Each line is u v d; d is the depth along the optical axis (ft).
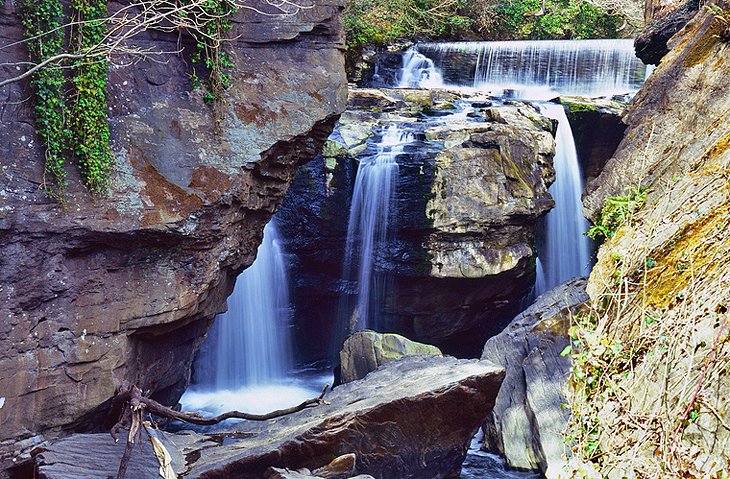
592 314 15.19
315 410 25.07
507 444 27.81
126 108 22.38
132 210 21.36
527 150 42.68
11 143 19.88
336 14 26.61
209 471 20.68
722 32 21.09
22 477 19.72
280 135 24.67
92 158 20.85
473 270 40.55
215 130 23.66
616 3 74.43
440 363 27.78
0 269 19.48
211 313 27.07
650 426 10.39
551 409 26.84
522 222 41.65
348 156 42.80
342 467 21.95
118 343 21.72
